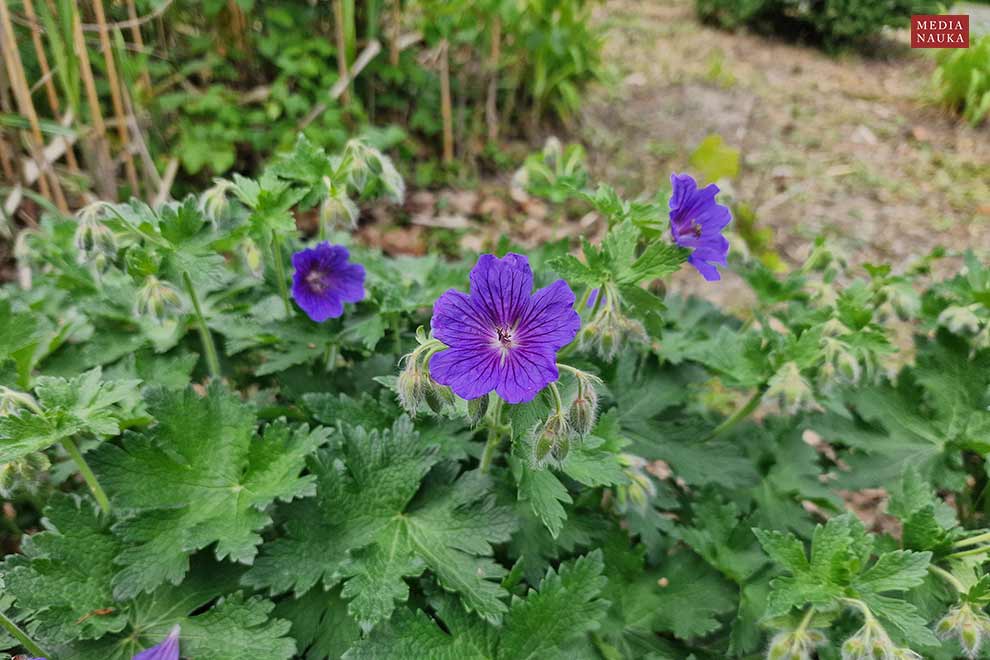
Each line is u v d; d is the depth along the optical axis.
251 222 0.29
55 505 0.25
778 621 0.25
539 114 0.89
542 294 0.19
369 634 0.23
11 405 0.23
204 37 0.70
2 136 0.54
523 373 0.19
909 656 0.21
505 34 0.85
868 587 0.23
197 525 0.24
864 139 0.96
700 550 0.28
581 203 0.74
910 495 0.27
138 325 0.34
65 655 0.23
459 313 0.19
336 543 0.25
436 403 0.22
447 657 0.23
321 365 0.33
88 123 0.59
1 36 0.47
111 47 0.60
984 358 0.31
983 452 0.30
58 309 0.35
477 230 0.70
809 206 0.79
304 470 0.28
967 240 0.74
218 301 0.35
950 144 0.96
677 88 1.07
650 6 1.51
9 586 0.23
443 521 0.26
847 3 1.24
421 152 0.80
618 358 0.32
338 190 0.30
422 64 0.85
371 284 0.34
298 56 0.71
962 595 0.23
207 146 0.65
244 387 0.36
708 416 0.38
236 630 0.24
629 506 0.29
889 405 0.32
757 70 1.18
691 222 0.26
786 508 0.31
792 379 0.28
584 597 0.25
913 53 1.33
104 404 0.23
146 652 0.19
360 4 0.73
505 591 0.24
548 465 0.24
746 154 0.90
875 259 0.70
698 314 0.38
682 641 0.30
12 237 0.51
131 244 0.29
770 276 0.35
